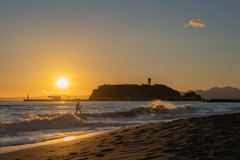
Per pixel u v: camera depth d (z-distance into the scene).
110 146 7.36
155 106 33.12
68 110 47.41
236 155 5.04
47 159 6.02
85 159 5.69
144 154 5.84
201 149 5.79
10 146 8.35
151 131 10.21
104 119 19.92
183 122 12.44
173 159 5.11
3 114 29.97
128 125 16.12
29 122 14.13
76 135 11.31
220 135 7.61
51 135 11.36
